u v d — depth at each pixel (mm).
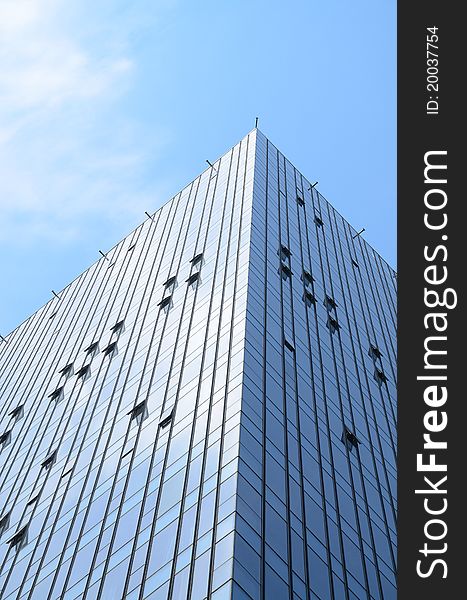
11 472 76875
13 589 59406
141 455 59750
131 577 48688
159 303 79625
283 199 91688
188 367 64688
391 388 80438
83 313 97000
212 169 101750
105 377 76875
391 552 57281
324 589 47438
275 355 63156
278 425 56312
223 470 49812
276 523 47969
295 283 77125
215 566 43156
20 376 97438
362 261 101812
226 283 71625
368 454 65625
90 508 59875
